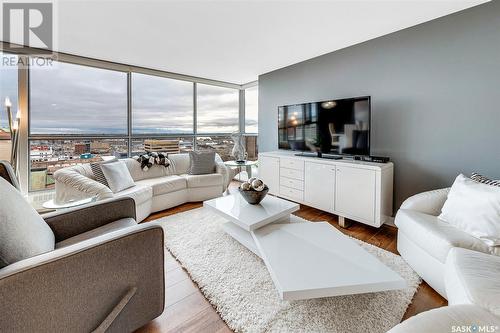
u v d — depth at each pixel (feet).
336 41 9.90
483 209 5.11
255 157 17.71
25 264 2.95
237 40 9.65
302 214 10.59
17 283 2.81
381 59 9.46
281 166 11.86
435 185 8.36
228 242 7.68
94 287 3.46
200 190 12.35
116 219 5.86
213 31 8.80
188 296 5.31
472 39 7.36
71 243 4.74
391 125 9.33
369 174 8.44
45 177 11.05
